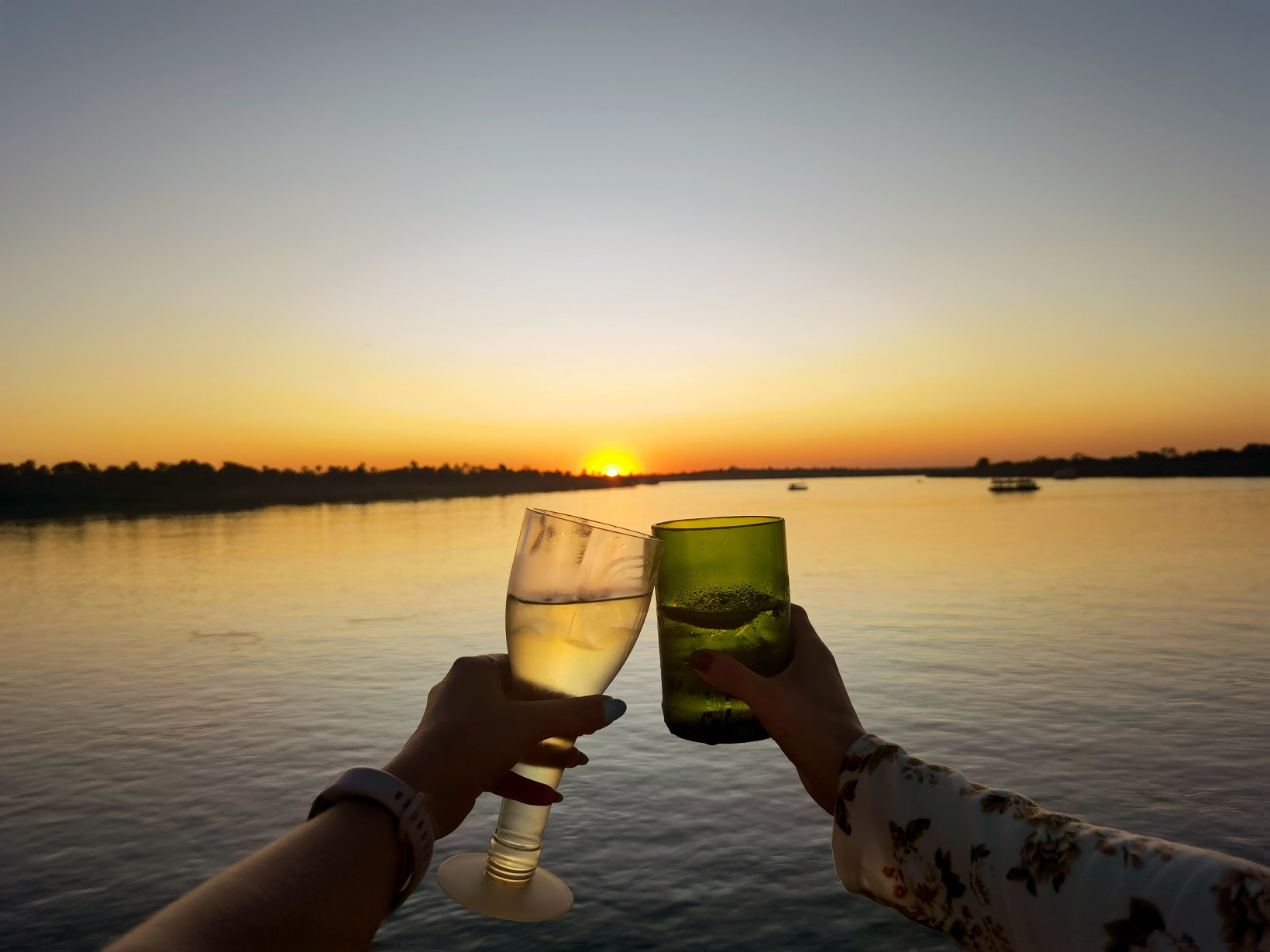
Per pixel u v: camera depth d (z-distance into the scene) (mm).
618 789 5902
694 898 4344
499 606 16406
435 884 4469
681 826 5258
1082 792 5961
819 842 4973
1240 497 76500
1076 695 8664
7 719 8336
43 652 12164
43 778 6465
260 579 22703
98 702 9031
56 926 4234
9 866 4930
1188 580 19000
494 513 76000
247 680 9930
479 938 3945
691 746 6840
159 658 11523
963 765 6539
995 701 8430
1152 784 6074
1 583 22703
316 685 9586
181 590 20266
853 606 15445
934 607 15234
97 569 26719
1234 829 5289
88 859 5023
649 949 3859
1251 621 13219
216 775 6488
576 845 4996
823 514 58750
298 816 5641
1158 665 10117
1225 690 8836
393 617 15000
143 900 4504
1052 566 22609
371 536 42625
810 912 4172
